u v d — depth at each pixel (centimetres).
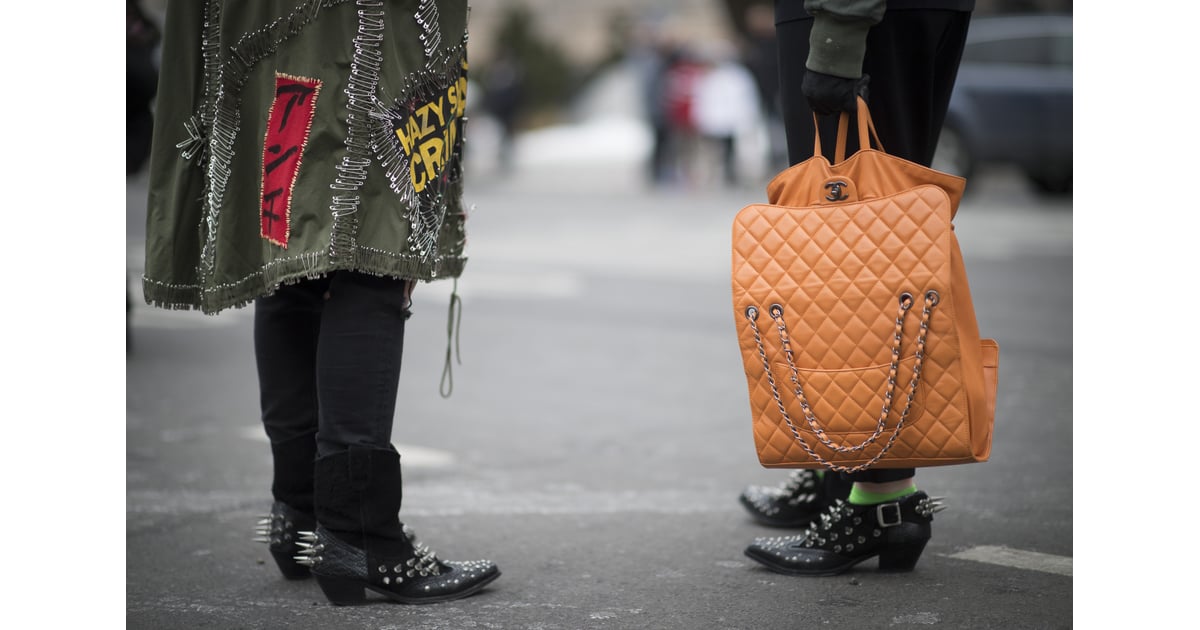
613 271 1179
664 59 2242
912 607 343
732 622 334
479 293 1045
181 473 506
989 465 509
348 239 326
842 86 335
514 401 653
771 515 430
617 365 750
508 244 1404
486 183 2461
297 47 330
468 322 902
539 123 4328
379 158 329
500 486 489
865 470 365
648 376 718
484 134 2942
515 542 414
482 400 655
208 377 700
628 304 988
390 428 350
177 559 396
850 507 372
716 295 1035
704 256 1288
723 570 381
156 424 592
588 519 442
